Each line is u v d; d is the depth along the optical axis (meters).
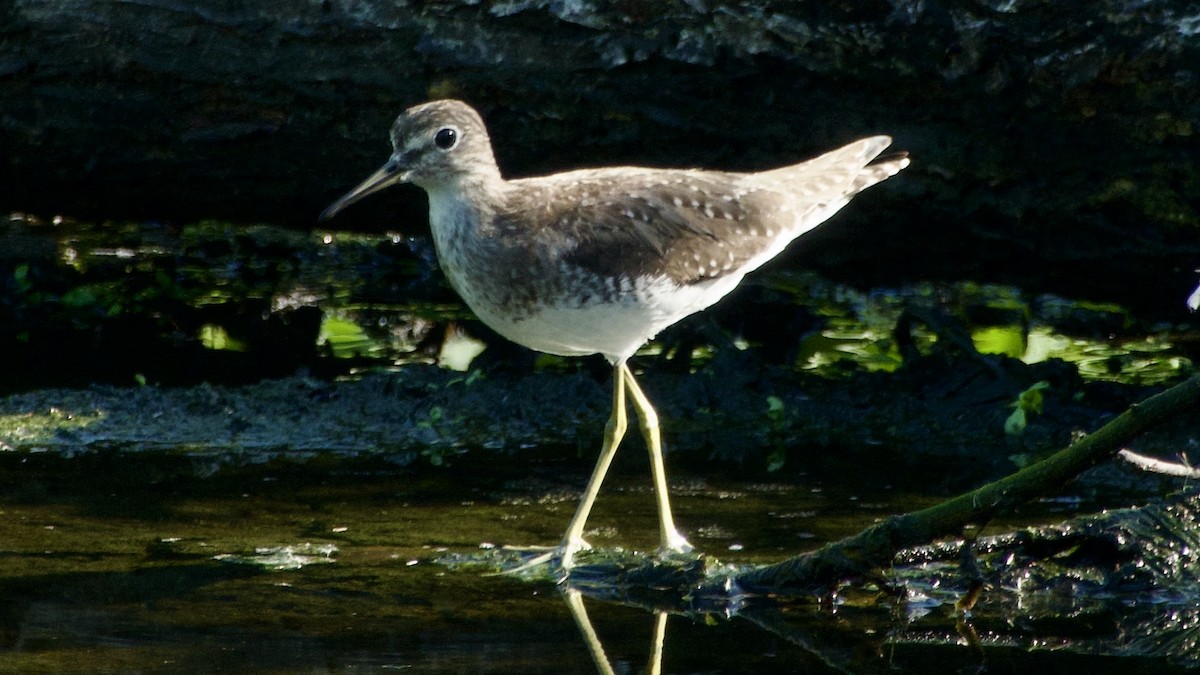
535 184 10.30
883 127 12.07
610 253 9.90
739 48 11.77
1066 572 9.49
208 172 13.10
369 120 12.55
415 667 8.08
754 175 10.93
